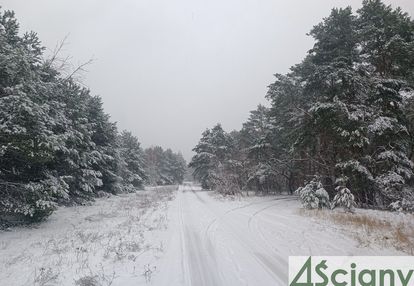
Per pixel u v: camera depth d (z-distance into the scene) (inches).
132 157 2504.9
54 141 589.9
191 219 705.0
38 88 630.5
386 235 483.8
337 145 914.7
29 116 549.3
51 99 741.3
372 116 874.8
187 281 296.8
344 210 790.5
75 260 365.4
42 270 317.1
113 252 398.9
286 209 952.3
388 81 869.2
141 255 385.4
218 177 1625.2
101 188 1464.1
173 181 4653.1
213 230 565.3
